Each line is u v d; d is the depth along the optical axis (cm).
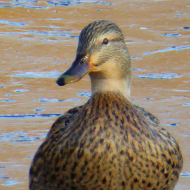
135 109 752
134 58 1511
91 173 711
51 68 1423
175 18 1902
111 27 751
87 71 732
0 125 1102
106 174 709
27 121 1124
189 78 1384
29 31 1702
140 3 2078
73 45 1602
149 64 1473
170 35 1720
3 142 1036
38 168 757
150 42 1648
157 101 1239
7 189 893
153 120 828
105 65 741
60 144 732
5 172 941
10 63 1447
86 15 1891
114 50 744
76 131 722
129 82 773
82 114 734
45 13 1881
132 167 712
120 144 707
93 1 2070
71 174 720
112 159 705
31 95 1253
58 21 1809
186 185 912
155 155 726
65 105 1207
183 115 1169
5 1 1977
